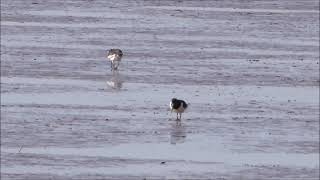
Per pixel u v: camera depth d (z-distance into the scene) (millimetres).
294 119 42500
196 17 75312
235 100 46438
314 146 37812
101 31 68125
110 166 34281
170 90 48688
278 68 55281
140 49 61062
